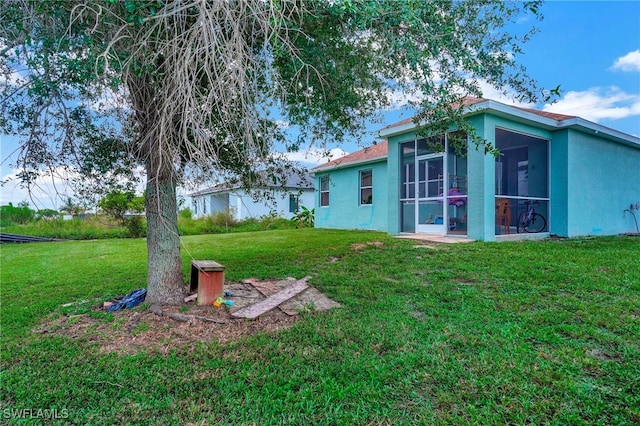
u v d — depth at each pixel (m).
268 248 8.90
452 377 2.62
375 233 11.29
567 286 4.62
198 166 3.06
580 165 9.88
